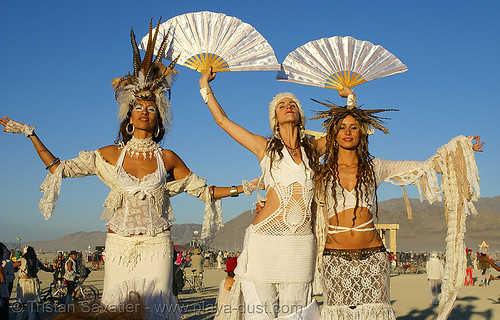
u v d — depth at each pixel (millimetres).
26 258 12453
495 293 20297
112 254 4883
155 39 5414
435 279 17016
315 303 4949
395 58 6219
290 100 5121
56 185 5070
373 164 5215
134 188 5023
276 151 4977
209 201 5625
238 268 4918
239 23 5781
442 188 5512
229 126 5281
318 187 5023
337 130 5086
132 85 5230
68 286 14250
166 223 5141
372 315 4773
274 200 4871
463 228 5414
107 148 5266
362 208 5004
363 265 4863
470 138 5500
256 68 5609
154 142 5328
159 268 4934
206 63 5590
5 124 5129
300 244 4816
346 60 6109
